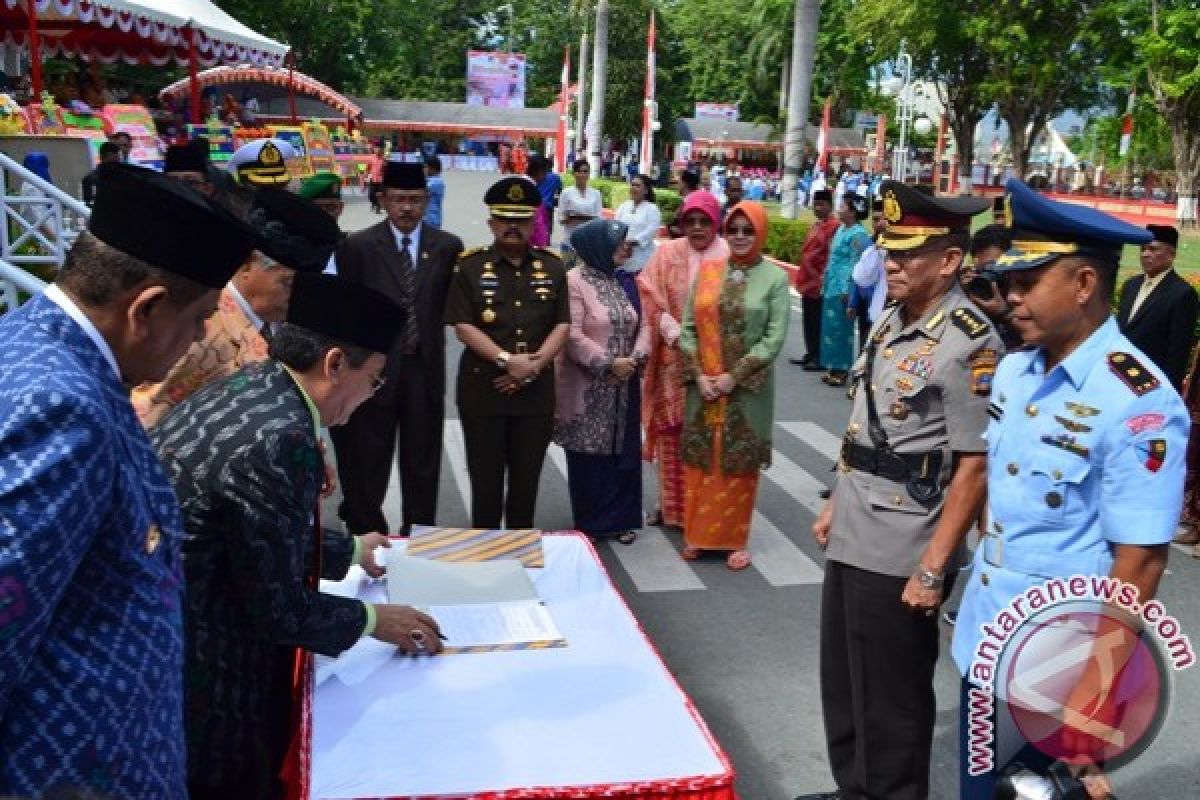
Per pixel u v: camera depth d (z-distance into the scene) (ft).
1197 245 83.10
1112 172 158.61
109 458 4.75
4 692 4.51
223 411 7.28
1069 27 85.92
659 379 18.72
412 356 16.29
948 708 13.30
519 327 16.11
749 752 12.07
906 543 9.23
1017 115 96.84
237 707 7.54
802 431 26.94
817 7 60.59
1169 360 20.20
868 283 27.76
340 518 16.99
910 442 9.24
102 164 5.19
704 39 190.19
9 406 4.54
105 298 5.05
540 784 6.65
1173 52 80.23
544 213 42.80
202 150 14.24
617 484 18.31
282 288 10.75
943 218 8.91
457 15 237.66
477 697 7.65
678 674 13.91
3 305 17.93
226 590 7.32
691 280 18.43
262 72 93.76
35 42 38.58
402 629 8.13
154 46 55.57
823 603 10.21
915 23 91.71
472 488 16.74
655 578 17.15
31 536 4.39
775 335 16.85
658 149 192.54
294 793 7.10
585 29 150.20
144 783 5.15
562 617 9.05
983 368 8.76
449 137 198.59
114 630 4.98
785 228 57.62
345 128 113.60
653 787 6.73
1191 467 19.89
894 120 149.28
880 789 9.68
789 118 61.82
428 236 16.38
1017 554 7.61
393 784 6.58
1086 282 7.17
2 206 22.08
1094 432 7.18
